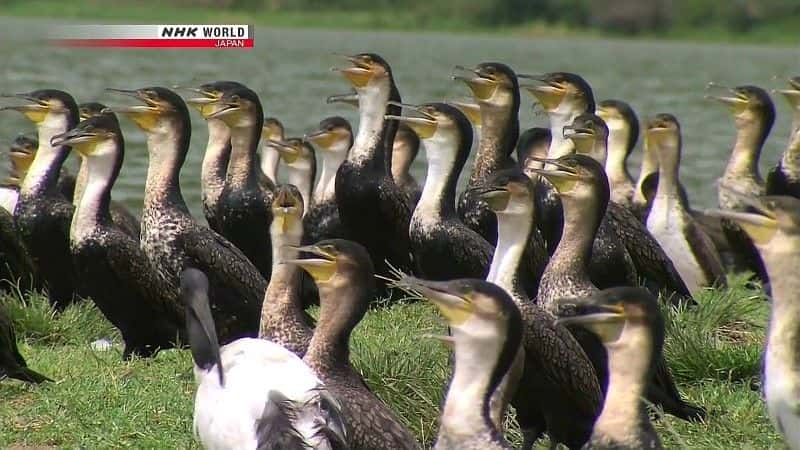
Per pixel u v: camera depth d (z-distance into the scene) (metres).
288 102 39.66
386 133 17.02
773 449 11.83
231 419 9.84
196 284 10.92
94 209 14.73
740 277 19.03
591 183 12.73
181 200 14.98
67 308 16.27
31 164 17.86
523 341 11.51
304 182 19.56
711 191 27.88
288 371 10.13
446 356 13.02
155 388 13.21
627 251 15.39
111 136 14.80
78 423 12.27
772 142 34.38
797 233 10.05
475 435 9.61
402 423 11.02
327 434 9.64
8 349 13.12
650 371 9.59
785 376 10.03
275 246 12.59
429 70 54.31
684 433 12.25
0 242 16.83
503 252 12.46
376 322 15.38
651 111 41.41
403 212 16.89
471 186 16.02
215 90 17.69
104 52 58.56
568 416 11.95
